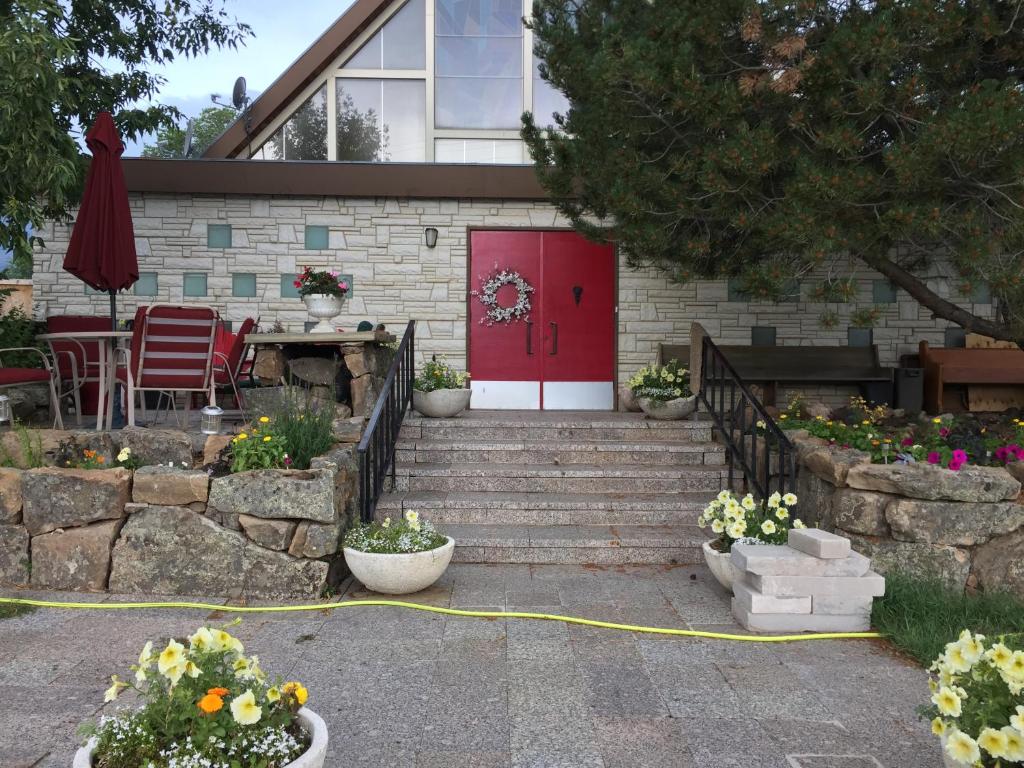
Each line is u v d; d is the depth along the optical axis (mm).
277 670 3623
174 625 4211
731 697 3414
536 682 3539
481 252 9109
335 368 6887
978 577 4812
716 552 4848
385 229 9016
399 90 9625
